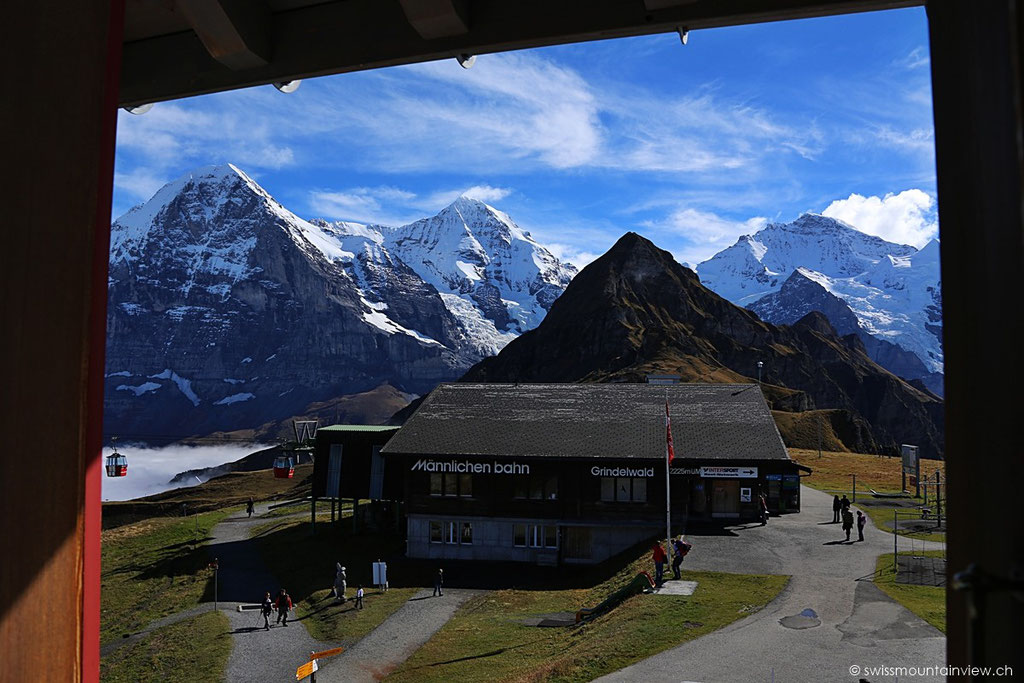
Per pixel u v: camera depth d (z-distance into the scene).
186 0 6.50
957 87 3.09
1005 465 2.64
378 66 6.92
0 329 4.07
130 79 7.58
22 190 4.23
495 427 56.84
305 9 6.96
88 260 4.79
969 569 2.57
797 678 21.86
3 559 4.08
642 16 6.14
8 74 4.14
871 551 39.03
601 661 24.53
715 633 26.41
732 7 5.96
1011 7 2.42
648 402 59.84
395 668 31.86
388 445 54.72
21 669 4.20
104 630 45.69
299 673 19.00
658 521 50.19
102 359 4.95
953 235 3.16
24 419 4.23
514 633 34.22
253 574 54.38
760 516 47.81
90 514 4.80
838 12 5.91
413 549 53.53
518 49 6.62
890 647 24.19
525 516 51.97
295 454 67.44
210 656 36.28
